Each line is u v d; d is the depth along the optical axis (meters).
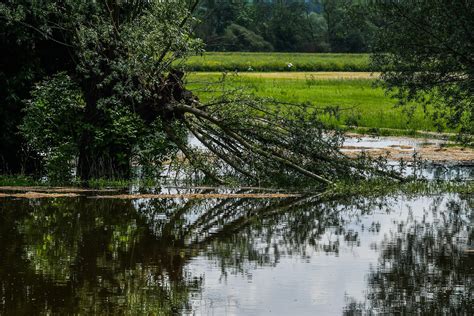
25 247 16.11
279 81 83.62
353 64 120.06
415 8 28.61
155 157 27.12
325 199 23.47
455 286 13.56
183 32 25.75
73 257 15.34
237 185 25.86
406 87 30.02
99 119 26.08
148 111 25.86
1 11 24.72
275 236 17.80
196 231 18.27
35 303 12.27
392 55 29.69
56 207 20.92
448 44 27.62
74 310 11.97
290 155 26.86
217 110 26.36
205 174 26.80
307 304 12.45
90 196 22.86
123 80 25.67
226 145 27.83
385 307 12.29
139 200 22.62
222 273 14.31
